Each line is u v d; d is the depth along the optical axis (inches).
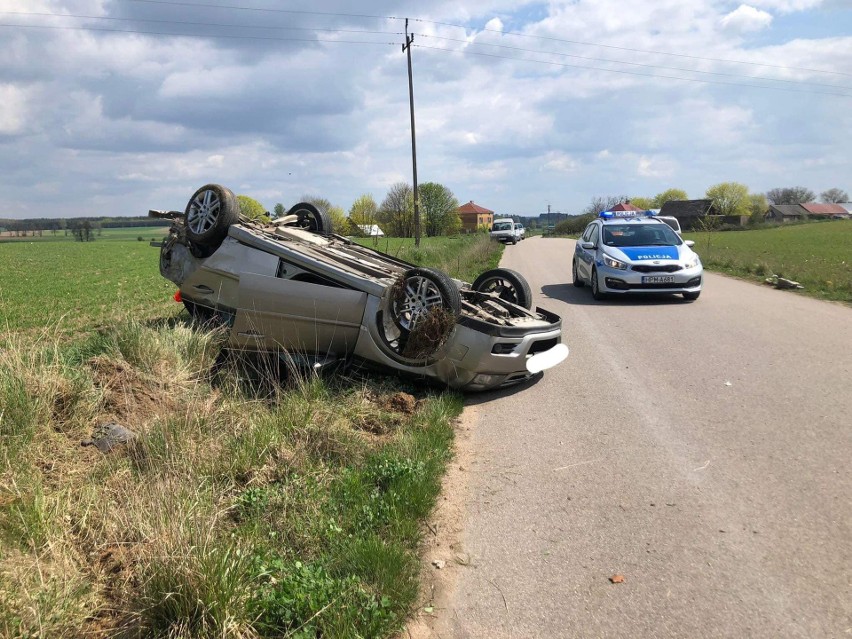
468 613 123.6
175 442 171.3
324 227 365.7
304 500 156.1
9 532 121.4
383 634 114.3
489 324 253.6
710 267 810.8
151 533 125.3
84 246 2159.2
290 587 117.2
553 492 174.4
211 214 307.9
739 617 119.8
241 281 262.4
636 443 207.6
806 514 156.3
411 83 1325.0
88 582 117.9
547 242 1836.9
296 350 265.0
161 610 109.7
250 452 173.8
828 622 117.5
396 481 168.7
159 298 579.5
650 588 129.5
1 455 144.1
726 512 159.3
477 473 188.9
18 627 100.9
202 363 256.1
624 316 448.8
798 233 2394.2
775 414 228.5
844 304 478.6
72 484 147.9
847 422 216.7
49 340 258.2
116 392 203.3
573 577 134.3
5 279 826.2
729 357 314.8
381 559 131.0
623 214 614.9
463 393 269.0
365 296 256.4
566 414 240.8
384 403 239.3
